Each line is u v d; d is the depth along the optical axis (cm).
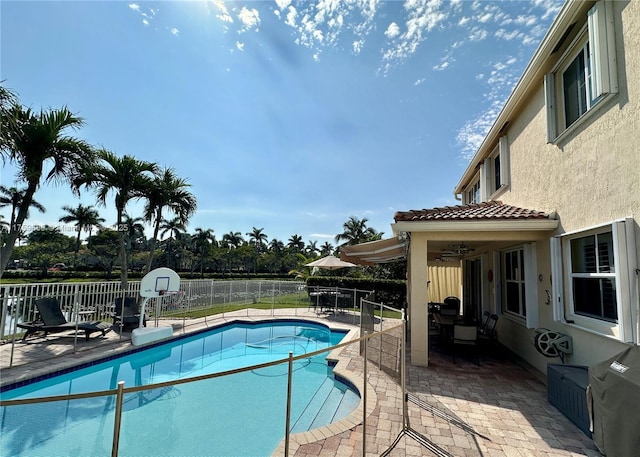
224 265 7319
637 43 474
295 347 1174
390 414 523
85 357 839
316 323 1467
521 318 849
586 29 586
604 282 550
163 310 1414
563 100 685
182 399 462
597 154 561
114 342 1002
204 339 1250
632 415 352
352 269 2981
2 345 893
